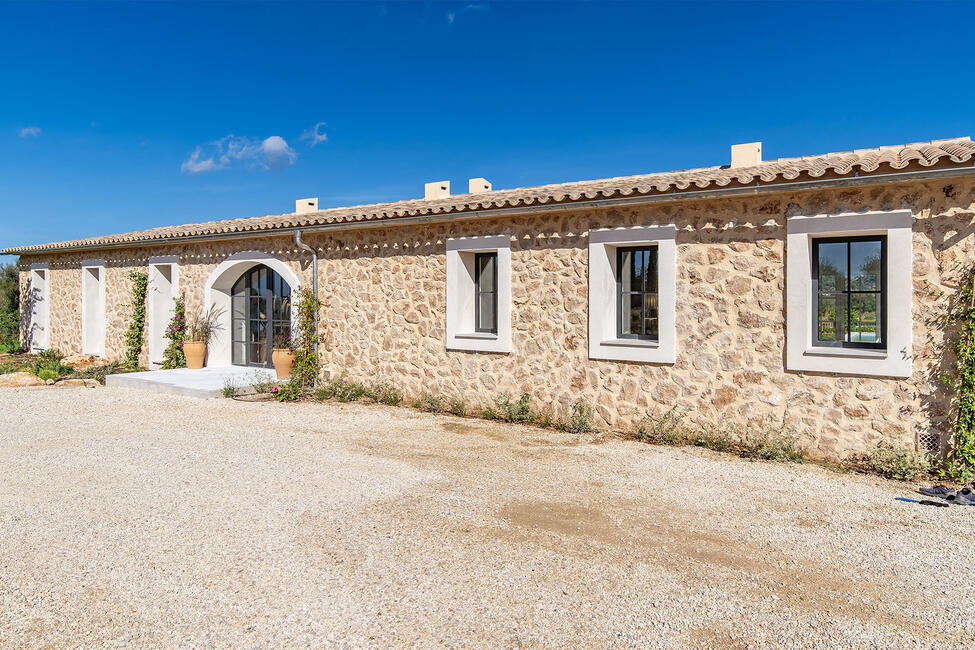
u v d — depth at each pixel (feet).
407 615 10.43
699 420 22.75
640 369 24.04
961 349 17.98
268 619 10.30
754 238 21.59
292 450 21.83
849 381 19.98
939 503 16.25
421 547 13.25
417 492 17.04
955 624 10.23
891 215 19.08
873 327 20.15
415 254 30.63
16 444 22.45
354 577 11.82
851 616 10.48
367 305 32.63
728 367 22.15
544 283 26.37
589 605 10.79
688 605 10.81
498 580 11.72
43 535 13.83
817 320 21.06
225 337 42.70
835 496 16.85
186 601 10.88
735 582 11.71
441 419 27.50
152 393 34.50
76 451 21.49
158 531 14.10
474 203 26.68
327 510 15.55
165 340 44.39
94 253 50.19
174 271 43.42
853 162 19.61
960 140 24.06
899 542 13.69
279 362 35.88
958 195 18.15
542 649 9.46
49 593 11.15
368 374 32.65
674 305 23.16
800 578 11.91
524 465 19.90
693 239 22.77
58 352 54.29
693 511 15.64
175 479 18.19
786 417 21.09
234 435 24.25
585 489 17.40
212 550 13.05
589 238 25.13
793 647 9.53
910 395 18.99
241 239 38.75
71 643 9.57
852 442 19.93
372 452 21.58
